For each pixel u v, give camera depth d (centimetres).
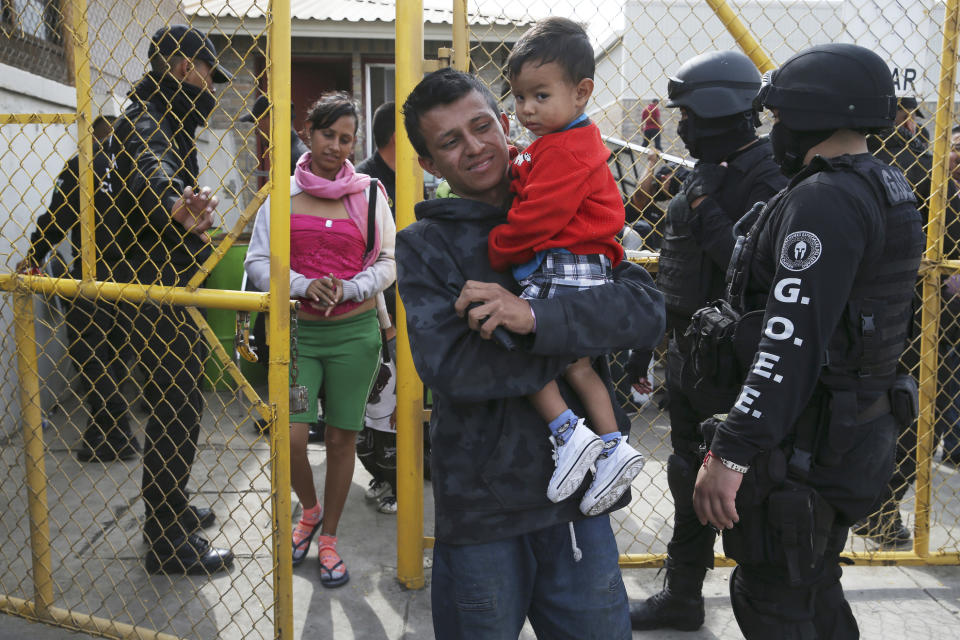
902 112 354
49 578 258
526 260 145
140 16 616
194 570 295
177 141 275
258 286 297
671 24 486
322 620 270
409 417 280
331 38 988
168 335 276
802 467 171
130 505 293
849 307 166
